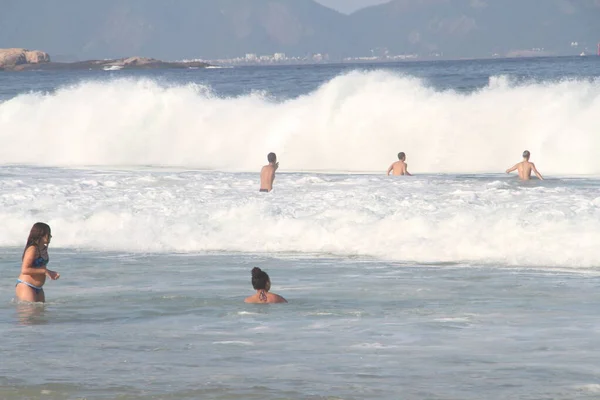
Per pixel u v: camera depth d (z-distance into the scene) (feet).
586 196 151.94
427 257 114.62
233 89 480.23
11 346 68.90
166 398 53.26
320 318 80.07
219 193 166.50
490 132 252.01
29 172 222.28
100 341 70.74
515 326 75.25
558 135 240.32
